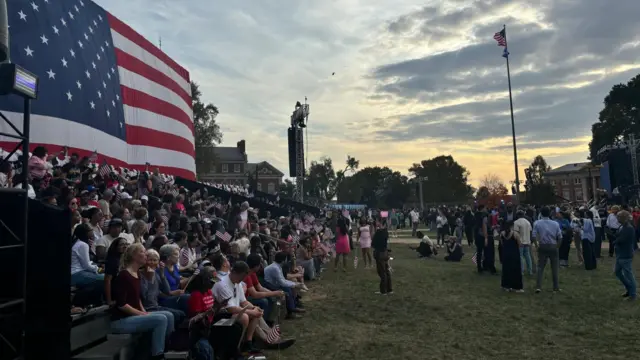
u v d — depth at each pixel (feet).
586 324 27.09
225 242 34.78
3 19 17.35
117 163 66.33
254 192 117.91
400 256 69.26
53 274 16.48
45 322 16.33
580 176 353.31
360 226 58.59
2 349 15.74
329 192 365.40
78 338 17.54
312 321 29.76
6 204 16.22
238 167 314.96
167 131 84.64
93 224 26.91
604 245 75.36
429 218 141.08
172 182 74.54
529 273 45.75
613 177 121.90
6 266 16.28
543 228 36.63
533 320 28.37
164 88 85.97
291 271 38.06
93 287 21.02
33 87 16.55
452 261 61.21
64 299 16.40
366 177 357.82
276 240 47.57
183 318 21.90
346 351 23.11
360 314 31.42
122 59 73.92
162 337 19.35
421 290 39.55
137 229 26.40
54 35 56.85
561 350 22.54
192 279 21.75
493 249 48.85
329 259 65.36
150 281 21.80
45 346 16.33
